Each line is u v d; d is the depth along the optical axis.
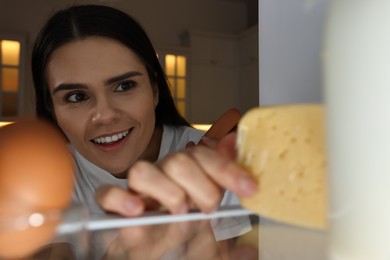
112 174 0.77
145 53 0.78
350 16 0.13
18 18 2.37
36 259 0.15
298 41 0.19
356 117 0.13
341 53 0.13
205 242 0.16
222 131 0.36
